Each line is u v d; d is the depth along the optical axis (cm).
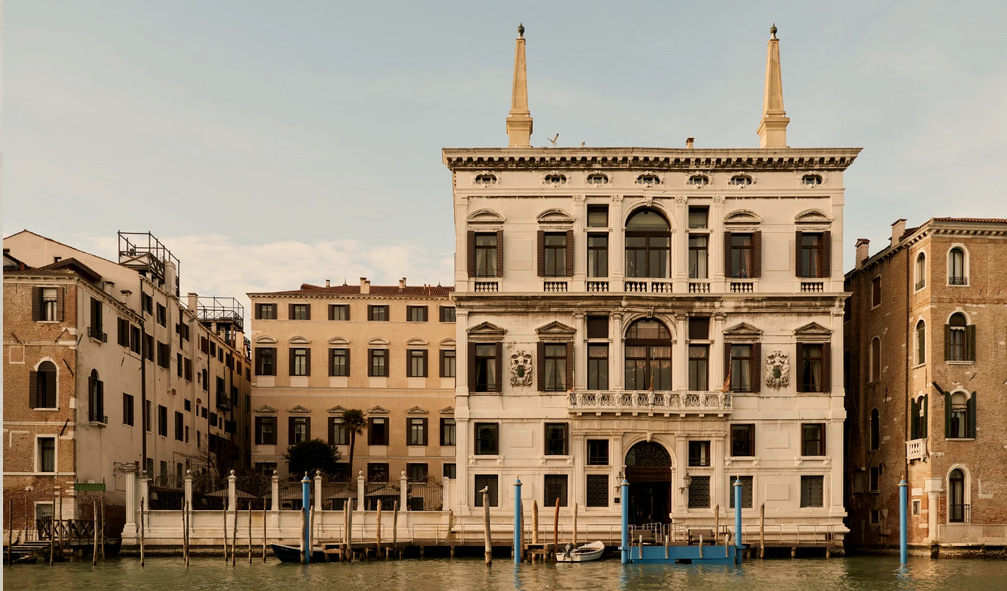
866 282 5066
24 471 4328
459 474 4366
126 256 5753
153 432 5462
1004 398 4319
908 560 4141
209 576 3491
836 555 4297
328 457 6456
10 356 4388
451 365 6994
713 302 4434
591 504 4362
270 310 6962
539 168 4503
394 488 5000
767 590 3131
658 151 4444
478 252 4497
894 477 4600
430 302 7025
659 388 4459
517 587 3192
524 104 4691
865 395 5016
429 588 3167
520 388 4409
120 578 3431
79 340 4438
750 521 4334
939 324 4316
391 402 6925
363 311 7000
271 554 4262
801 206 4488
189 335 6312
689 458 4391
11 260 4566
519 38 4738
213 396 6931
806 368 4459
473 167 4503
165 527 4262
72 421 4350
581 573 3597
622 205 4488
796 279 4453
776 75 4706
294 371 6912
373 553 4191
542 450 4369
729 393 4350
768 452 4384
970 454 4272
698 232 4494
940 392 4284
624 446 4369
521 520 3953
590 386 4447
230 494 4303
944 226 4316
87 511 4466
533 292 4419
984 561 4100
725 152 4453
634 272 4506
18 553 4019
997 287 4359
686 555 3903
